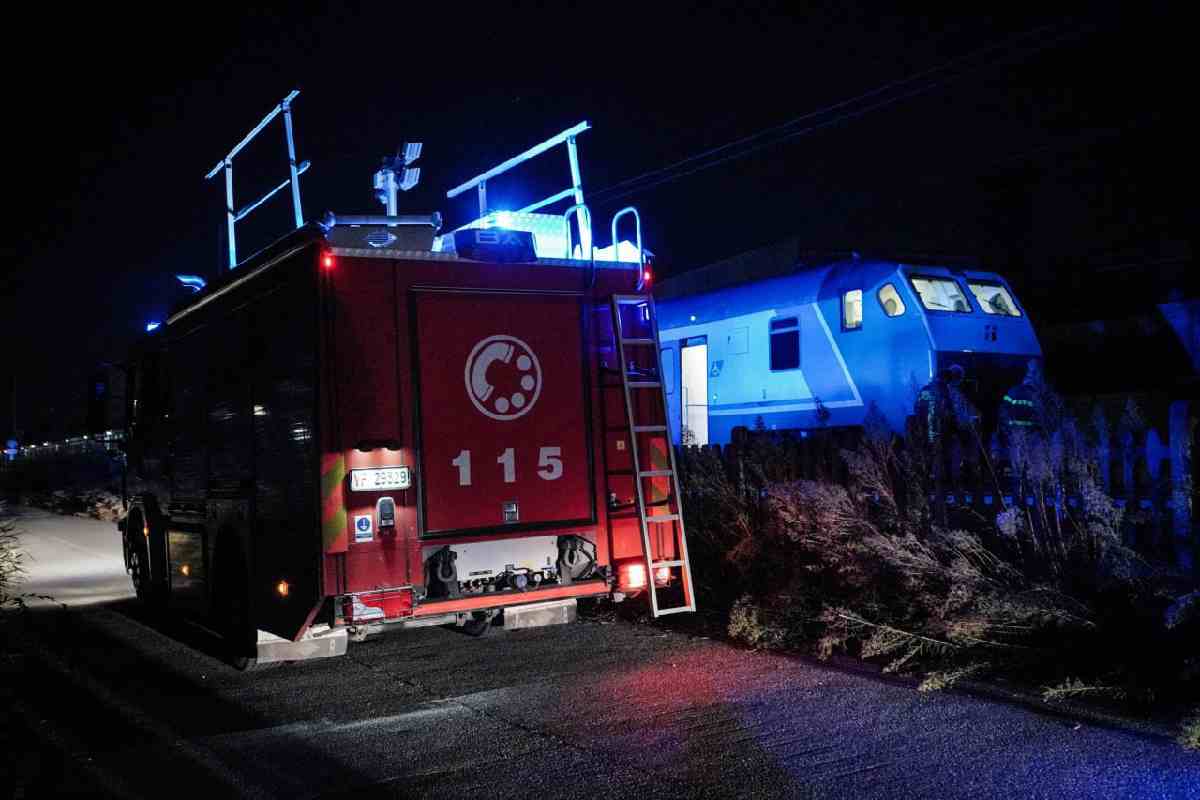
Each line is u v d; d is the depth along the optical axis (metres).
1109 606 6.67
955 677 6.47
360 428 6.80
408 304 7.05
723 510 9.95
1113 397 15.32
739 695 6.58
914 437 8.59
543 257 7.68
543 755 5.51
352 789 5.06
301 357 6.95
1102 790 4.73
